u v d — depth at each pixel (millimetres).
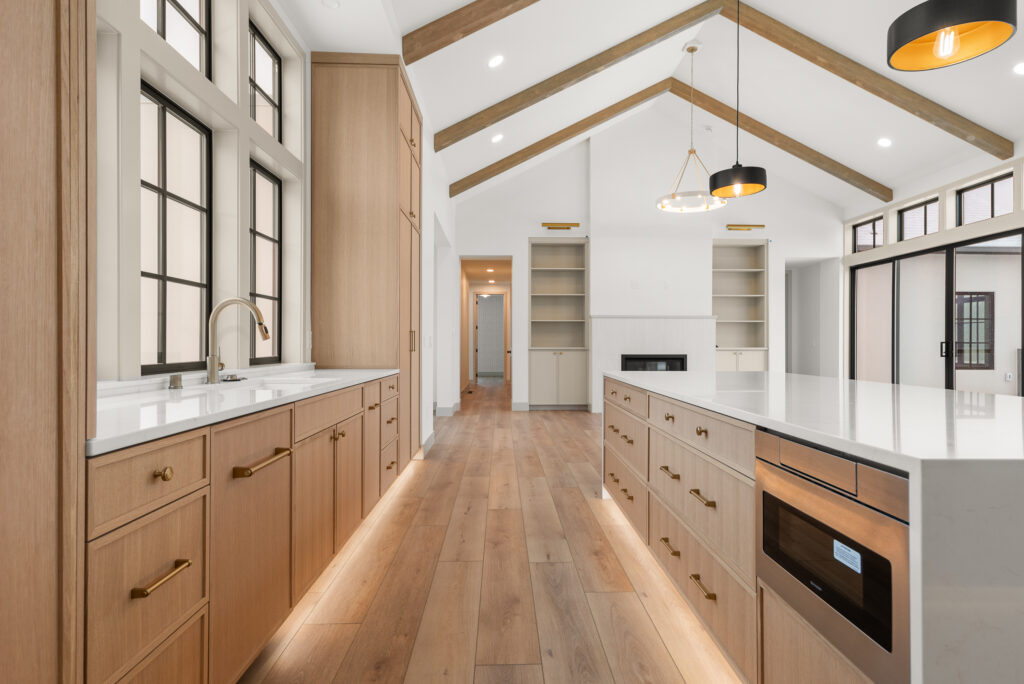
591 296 7012
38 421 712
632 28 4398
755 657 1205
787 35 4715
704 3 4633
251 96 2568
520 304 7090
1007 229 4816
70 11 769
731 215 7242
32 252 709
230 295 2207
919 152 5547
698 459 1554
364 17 2787
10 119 685
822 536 952
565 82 4633
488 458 4133
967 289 5355
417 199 3852
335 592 1895
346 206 3090
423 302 4168
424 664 1459
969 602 718
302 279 2938
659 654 1511
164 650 956
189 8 2066
